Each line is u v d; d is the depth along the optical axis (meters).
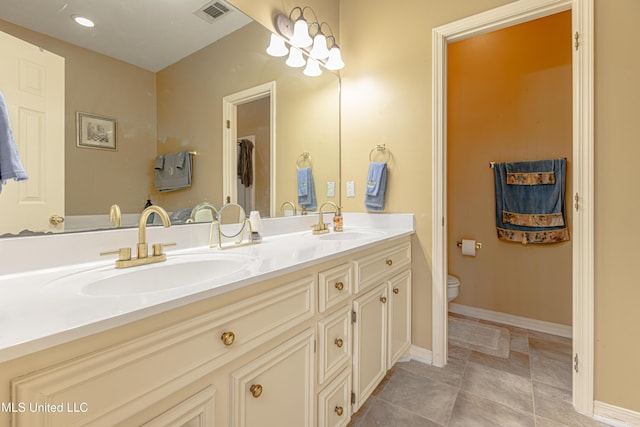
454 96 2.63
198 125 1.29
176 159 1.21
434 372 1.72
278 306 0.87
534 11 1.50
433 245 1.79
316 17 1.96
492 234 2.46
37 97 0.85
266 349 0.83
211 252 1.16
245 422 0.76
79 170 0.94
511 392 1.53
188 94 1.25
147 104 1.12
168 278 0.97
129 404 0.53
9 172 0.73
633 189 1.27
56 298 0.62
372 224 2.00
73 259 0.90
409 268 1.82
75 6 0.94
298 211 1.83
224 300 0.71
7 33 0.80
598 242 1.34
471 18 1.65
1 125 0.72
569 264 2.16
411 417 1.36
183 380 0.62
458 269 2.62
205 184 1.32
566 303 2.17
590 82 1.33
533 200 2.25
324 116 2.03
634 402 1.28
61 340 0.45
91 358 0.49
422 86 1.82
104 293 0.80
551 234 2.19
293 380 0.93
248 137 1.52
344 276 1.19
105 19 1.01
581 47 1.35
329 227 2.00
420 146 1.83
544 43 2.25
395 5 1.93
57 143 0.89
